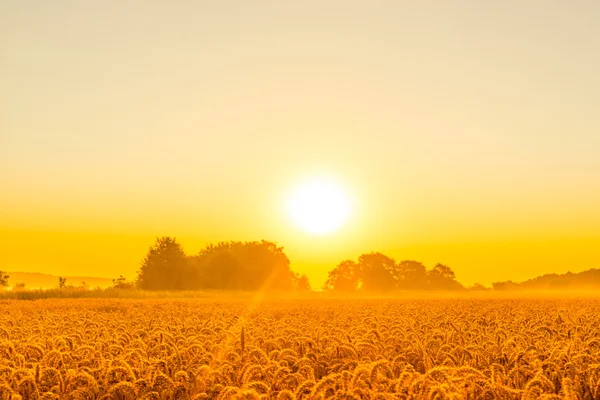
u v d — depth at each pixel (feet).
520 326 58.95
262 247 405.39
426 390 26.86
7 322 65.77
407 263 523.29
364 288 455.22
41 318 75.20
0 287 195.62
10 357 38.55
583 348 39.86
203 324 60.90
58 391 30.71
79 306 119.55
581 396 30.07
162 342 42.01
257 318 73.56
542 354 36.60
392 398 26.23
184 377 31.99
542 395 26.78
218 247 406.41
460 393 26.37
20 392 30.78
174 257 348.38
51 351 35.73
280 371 31.17
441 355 38.91
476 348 40.37
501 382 31.01
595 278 478.59
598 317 75.05
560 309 100.07
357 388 26.71
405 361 38.29
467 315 74.74
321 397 26.30
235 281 369.71
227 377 31.63
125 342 46.26
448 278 522.06
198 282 354.33
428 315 77.25
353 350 37.76
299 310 101.09
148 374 32.09
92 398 30.66
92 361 37.65
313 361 36.60
